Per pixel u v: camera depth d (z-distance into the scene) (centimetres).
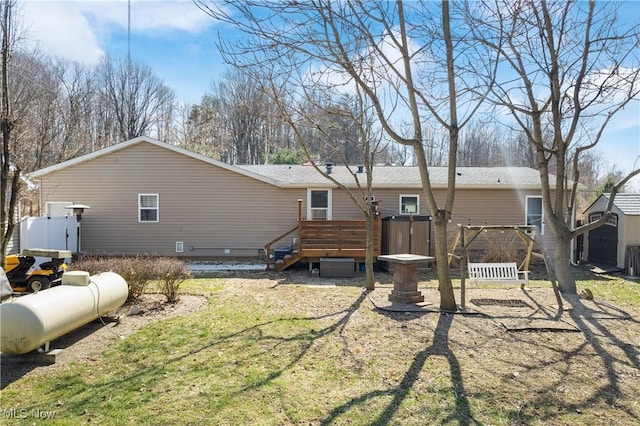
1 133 800
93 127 3622
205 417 378
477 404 404
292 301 841
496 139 3531
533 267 1416
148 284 955
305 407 397
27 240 1241
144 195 1510
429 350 550
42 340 489
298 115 1064
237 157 3534
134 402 406
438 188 1552
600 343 585
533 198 1549
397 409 393
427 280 1164
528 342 587
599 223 927
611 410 394
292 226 1534
